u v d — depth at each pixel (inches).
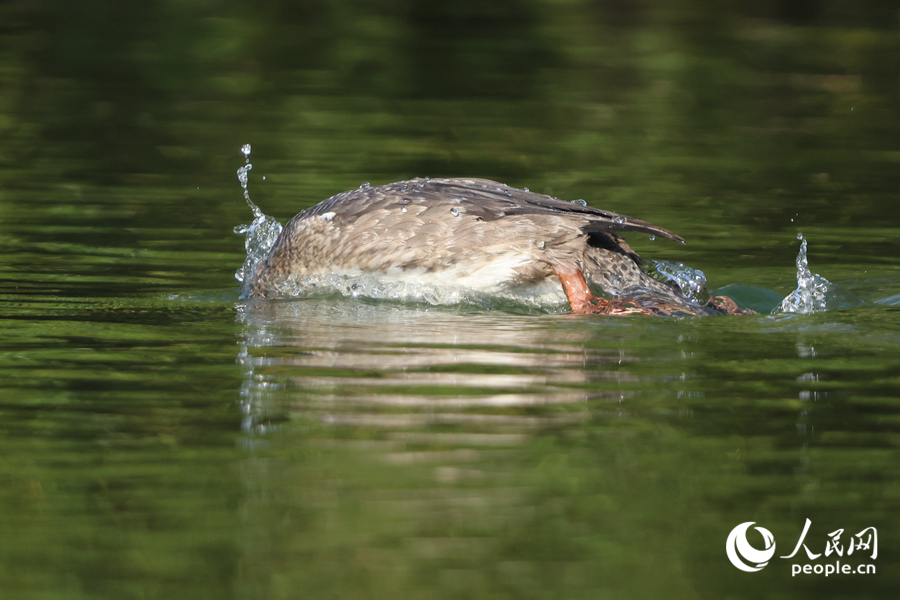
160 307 499.8
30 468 307.7
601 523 279.1
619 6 1786.4
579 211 497.4
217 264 596.7
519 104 1143.0
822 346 423.5
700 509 284.8
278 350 420.2
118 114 1053.2
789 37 1534.2
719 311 493.4
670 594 249.0
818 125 1055.0
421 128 1023.0
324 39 1489.9
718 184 827.4
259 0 1744.6
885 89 1219.9
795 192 802.2
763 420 342.6
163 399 362.9
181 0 1720.0
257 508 284.5
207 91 1172.5
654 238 675.4
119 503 287.6
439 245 500.1
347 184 803.4
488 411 349.4
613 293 506.9
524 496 291.0
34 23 1499.8
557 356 409.1
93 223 684.1
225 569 257.1
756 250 645.3
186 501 288.5
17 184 786.8
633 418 343.9
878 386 374.3
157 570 256.2
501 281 499.5
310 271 526.9
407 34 1546.5
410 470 305.7
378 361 403.9
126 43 1414.9
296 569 257.0
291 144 944.9
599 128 1037.2
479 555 263.4
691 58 1395.2
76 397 365.7
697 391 369.1
